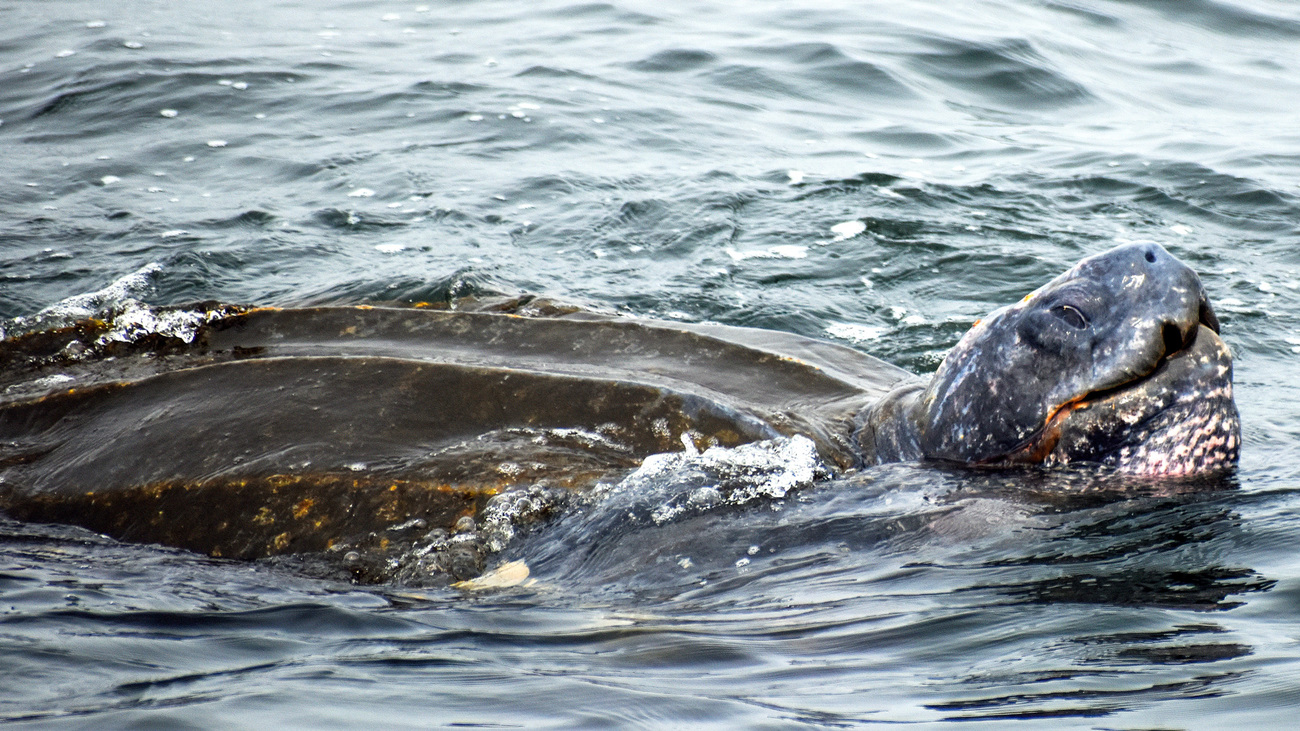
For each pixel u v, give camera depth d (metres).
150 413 18.98
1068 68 47.12
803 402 19.64
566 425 18.23
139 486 17.72
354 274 28.05
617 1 54.47
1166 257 16.89
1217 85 46.62
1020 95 44.66
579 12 53.47
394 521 16.67
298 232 31.17
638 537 15.95
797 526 15.99
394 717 10.28
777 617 13.14
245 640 12.55
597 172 35.94
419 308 23.09
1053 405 17.17
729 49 47.94
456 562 15.85
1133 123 42.03
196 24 51.53
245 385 19.23
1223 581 13.15
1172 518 15.42
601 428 18.17
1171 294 16.58
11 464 18.58
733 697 10.66
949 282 29.09
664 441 17.95
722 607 13.75
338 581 15.73
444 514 16.67
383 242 30.61
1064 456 17.41
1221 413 17.05
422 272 27.80
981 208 33.72
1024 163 37.62
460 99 42.09
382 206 33.16
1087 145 39.38
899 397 19.27
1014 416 17.47
